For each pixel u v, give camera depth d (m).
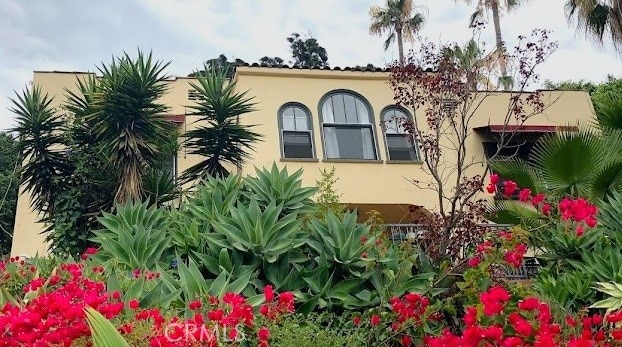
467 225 6.04
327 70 13.46
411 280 5.23
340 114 13.25
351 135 13.16
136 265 5.46
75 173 9.62
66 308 3.05
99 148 9.55
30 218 11.47
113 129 9.65
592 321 3.84
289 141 12.81
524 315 3.71
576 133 8.03
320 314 4.92
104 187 9.63
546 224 5.98
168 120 11.16
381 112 13.34
